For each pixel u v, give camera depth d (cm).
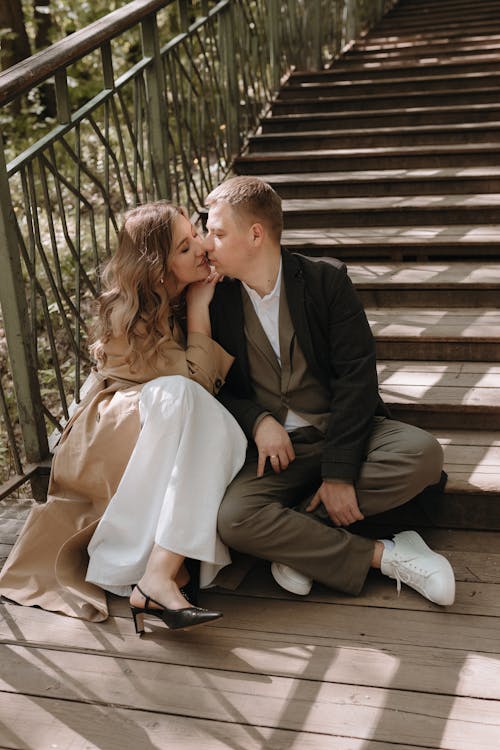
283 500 227
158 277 225
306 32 621
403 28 820
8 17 729
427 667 191
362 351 228
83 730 179
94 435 226
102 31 286
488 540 240
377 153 436
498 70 556
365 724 175
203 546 210
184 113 502
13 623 217
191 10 848
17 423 401
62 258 484
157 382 219
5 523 262
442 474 238
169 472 214
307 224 395
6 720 183
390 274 341
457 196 400
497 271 336
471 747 167
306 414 233
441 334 300
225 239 223
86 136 691
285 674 192
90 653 204
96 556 223
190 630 210
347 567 218
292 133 491
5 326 256
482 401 270
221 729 176
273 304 232
